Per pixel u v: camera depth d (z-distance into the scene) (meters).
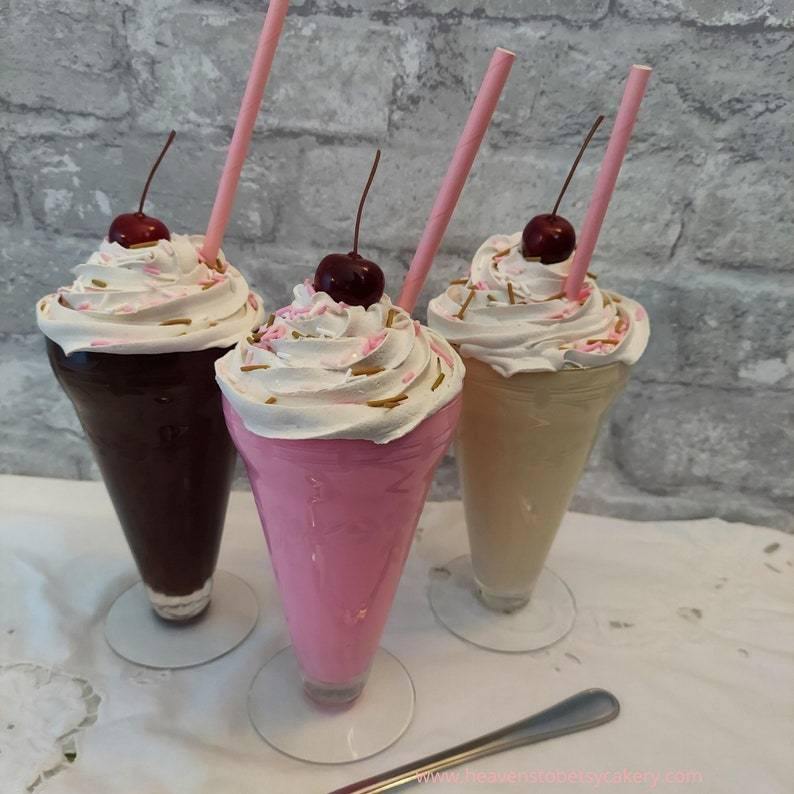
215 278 0.63
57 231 0.80
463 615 0.76
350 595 0.56
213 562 0.72
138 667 0.68
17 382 0.87
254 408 0.48
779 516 0.91
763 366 0.83
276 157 0.76
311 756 0.60
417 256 0.61
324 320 0.53
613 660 0.71
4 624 0.71
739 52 0.70
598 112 0.73
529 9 0.69
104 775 0.57
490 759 0.60
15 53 0.72
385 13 0.70
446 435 0.52
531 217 0.78
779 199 0.75
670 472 0.89
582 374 0.59
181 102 0.74
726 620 0.77
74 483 0.92
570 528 0.89
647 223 0.77
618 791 0.58
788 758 0.62
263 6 0.70
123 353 0.54
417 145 0.75
